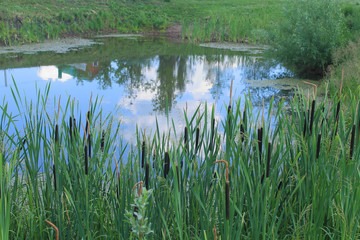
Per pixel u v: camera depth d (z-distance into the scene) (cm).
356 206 218
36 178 263
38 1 1991
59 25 1831
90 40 1769
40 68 1164
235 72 1202
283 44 1123
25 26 1667
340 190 231
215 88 997
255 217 214
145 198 184
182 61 1370
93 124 279
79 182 245
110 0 2289
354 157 240
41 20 1800
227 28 1973
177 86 1011
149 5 2336
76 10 2006
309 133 258
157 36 1969
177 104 817
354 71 798
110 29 2039
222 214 224
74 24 1900
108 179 284
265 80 1079
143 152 246
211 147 242
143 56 1436
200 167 247
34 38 1656
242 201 224
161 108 769
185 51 1571
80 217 229
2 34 1562
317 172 243
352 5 1662
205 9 2391
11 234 251
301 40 1070
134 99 852
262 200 217
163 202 232
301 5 1116
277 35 1138
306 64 1118
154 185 237
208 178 238
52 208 245
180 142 230
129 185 243
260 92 948
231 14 2114
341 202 222
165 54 1495
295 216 257
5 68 1150
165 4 2441
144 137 243
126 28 2069
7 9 1759
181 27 2119
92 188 255
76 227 244
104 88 955
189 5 2470
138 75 1135
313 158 237
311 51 1062
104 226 263
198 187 231
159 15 2217
